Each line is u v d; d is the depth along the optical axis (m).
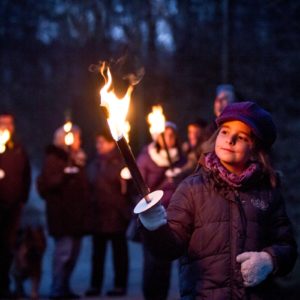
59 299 9.20
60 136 9.17
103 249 9.57
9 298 9.43
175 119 15.03
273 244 3.83
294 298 7.62
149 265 7.10
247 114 3.83
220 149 3.82
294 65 11.33
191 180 3.82
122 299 9.12
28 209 21.45
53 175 9.09
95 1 23.73
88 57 24.75
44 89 27.66
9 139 9.58
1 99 27.89
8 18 27.33
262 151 3.88
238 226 3.71
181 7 15.84
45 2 26.89
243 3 11.61
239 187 3.76
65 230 9.20
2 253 9.45
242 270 3.64
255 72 11.41
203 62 14.66
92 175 9.52
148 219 3.42
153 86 18.23
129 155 3.23
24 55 27.66
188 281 3.72
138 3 20.75
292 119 11.09
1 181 9.46
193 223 3.75
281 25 11.40
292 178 10.60
